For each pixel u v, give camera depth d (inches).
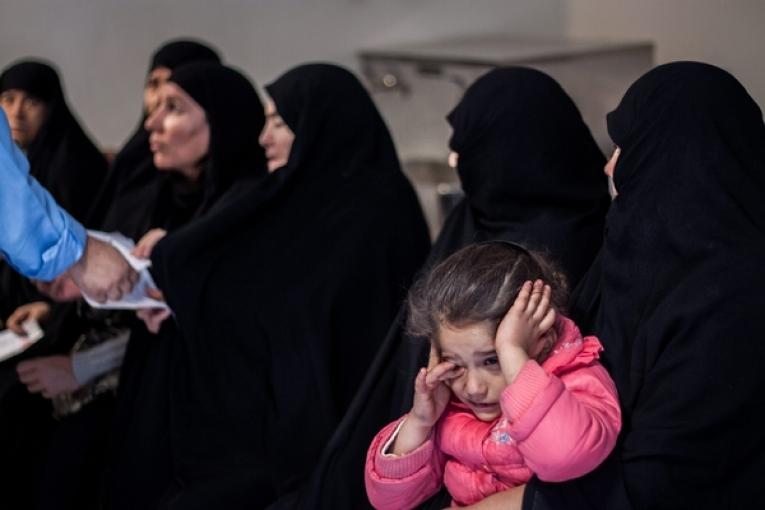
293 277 100.7
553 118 86.0
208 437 98.8
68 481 108.3
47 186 134.1
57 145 135.6
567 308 69.2
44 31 179.0
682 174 66.7
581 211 85.5
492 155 86.1
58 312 117.3
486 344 62.6
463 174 89.0
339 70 107.8
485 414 66.6
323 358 98.7
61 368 109.5
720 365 61.6
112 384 111.7
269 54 187.3
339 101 106.1
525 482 66.6
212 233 100.0
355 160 106.5
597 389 63.1
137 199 123.4
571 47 160.1
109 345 112.0
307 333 99.0
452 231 89.7
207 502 94.1
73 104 183.2
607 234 70.8
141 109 186.5
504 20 180.9
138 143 127.2
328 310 99.7
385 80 167.9
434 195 153.9
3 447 111.2
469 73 155.3
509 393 59.6
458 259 65.1
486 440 67.1
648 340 65.0
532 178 85.2
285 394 99.2
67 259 88.0
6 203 83.0
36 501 109.3
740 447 61.7
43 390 109.0
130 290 96.7
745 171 66.8
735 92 68.3
